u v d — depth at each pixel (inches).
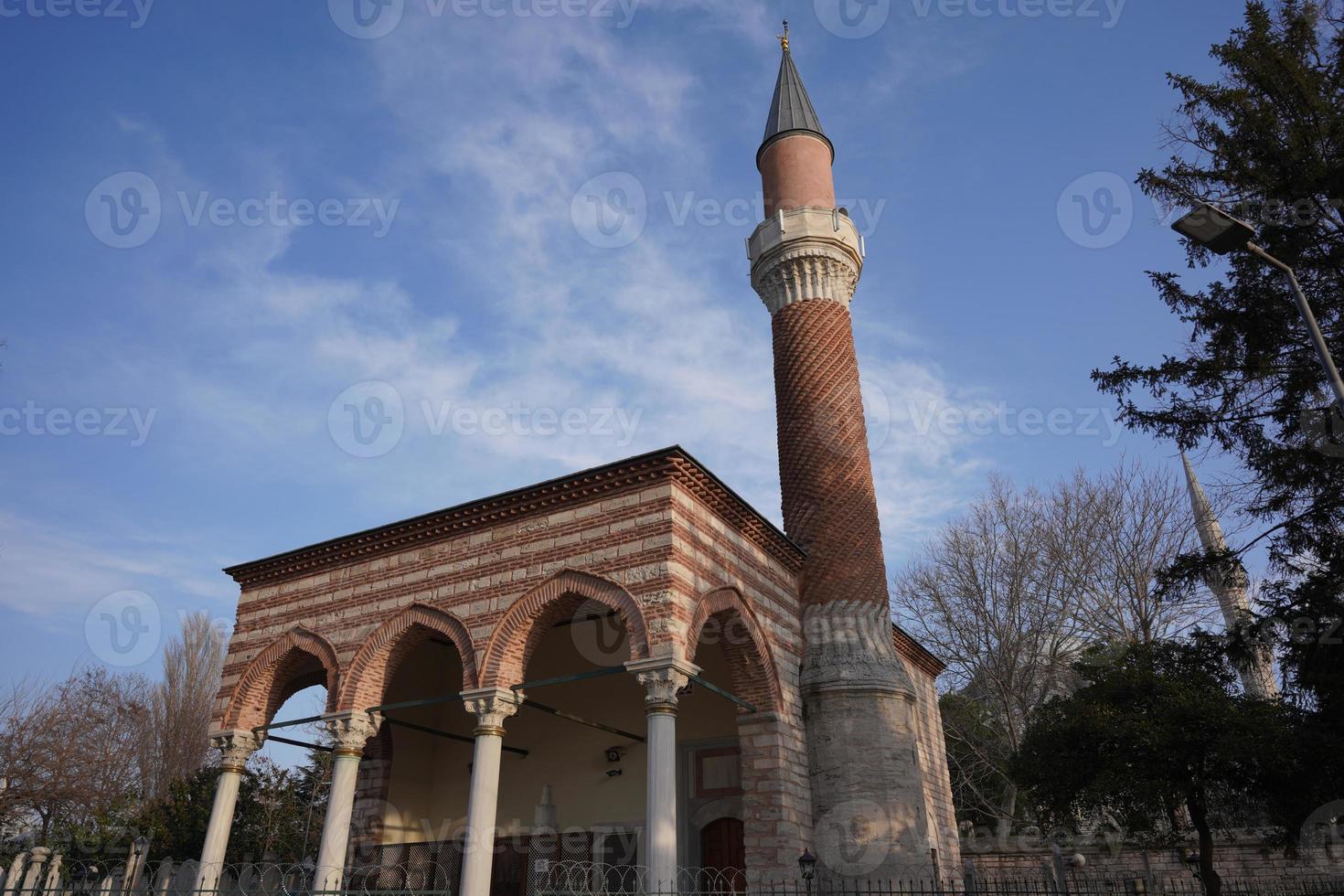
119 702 1721.2
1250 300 725.3
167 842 1227.2
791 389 1000.9
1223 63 748.6
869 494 961.5
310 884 978.7
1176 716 764.0
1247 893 780.6
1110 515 1508.4
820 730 837.2
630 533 721.0
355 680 805.9
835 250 1045.8
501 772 995.3
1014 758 950.4
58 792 1405.0
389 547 853.2
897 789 812.6
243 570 936.3
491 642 743.1
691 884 840.9
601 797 928.3
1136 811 840.3
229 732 861.8
